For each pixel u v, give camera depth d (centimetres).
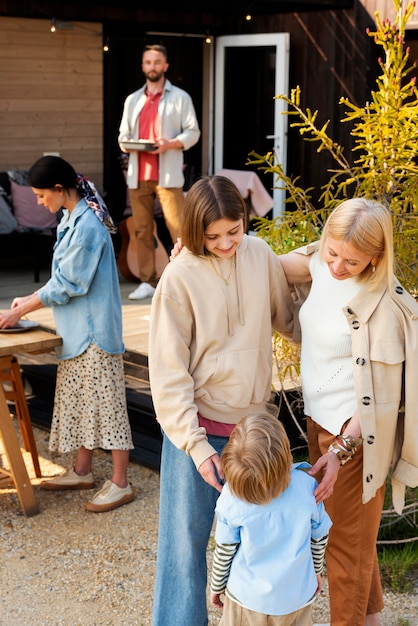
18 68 914
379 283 283
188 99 746
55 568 398
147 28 1014
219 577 268
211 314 284
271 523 258
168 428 285
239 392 289
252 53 1067
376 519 304
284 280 307
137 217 757
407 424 294
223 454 260
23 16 900
